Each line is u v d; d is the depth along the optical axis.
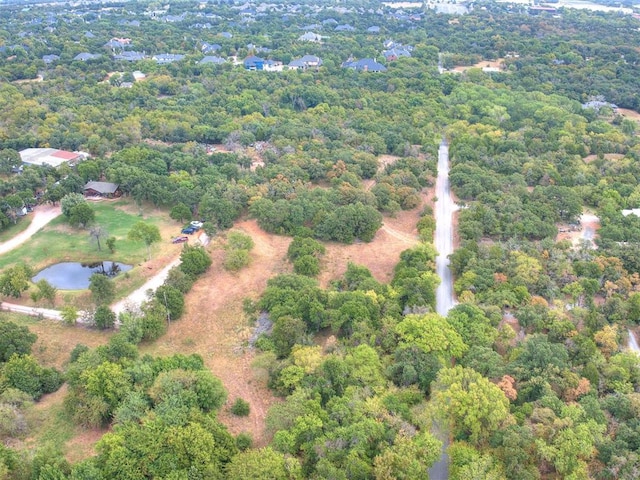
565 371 88.94
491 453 77.12
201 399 84.88
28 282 120.38
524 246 128.12
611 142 192.00
